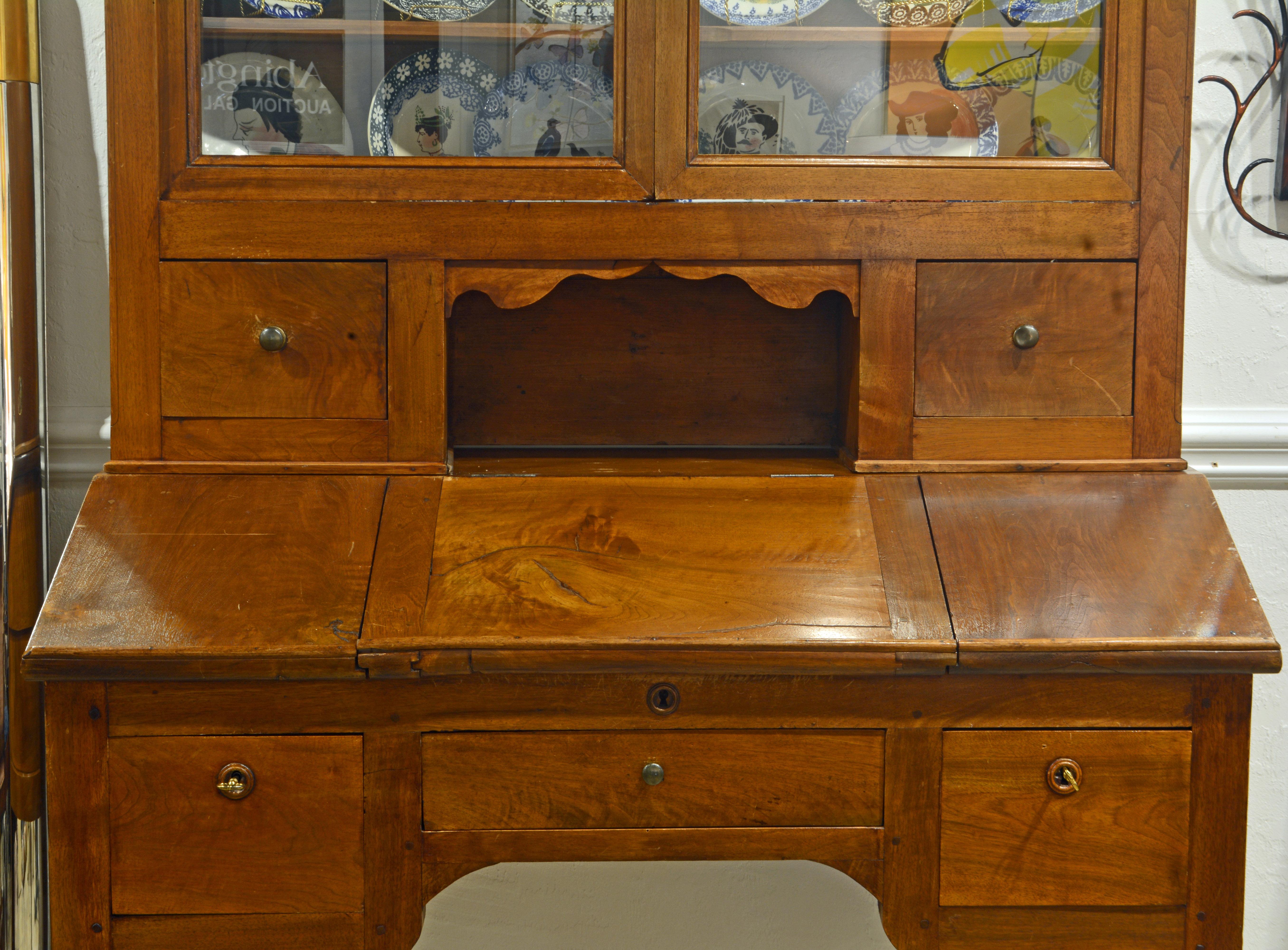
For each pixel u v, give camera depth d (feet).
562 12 3.12
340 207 3.08
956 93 3.21
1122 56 3.12
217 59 3.08
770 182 3.13
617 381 3.80
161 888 2.77
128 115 3.02
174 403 3.11
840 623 2.77
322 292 3.10
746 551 2.96
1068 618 2.79
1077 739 2.83
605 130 3.14
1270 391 4.32
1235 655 2.72
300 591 2.81
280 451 3.14
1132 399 3.21
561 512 3.07
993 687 2.82
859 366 3.20
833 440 3.81
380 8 3.12
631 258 3.13
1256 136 4.22
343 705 2.77
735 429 3.83
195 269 3.07
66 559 2.84
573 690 2.80
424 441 3.16
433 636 2.71
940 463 3.20
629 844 2.83
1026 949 2.88
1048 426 3.21
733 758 2.83
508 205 3.10
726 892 4.50
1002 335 3.18
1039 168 3.15
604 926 4.49
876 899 3.63
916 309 3.17
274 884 2.79
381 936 2.81
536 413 3.80
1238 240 4.26
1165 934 2.88
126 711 2.74
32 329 3.82
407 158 3.11
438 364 3.14
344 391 3.14
